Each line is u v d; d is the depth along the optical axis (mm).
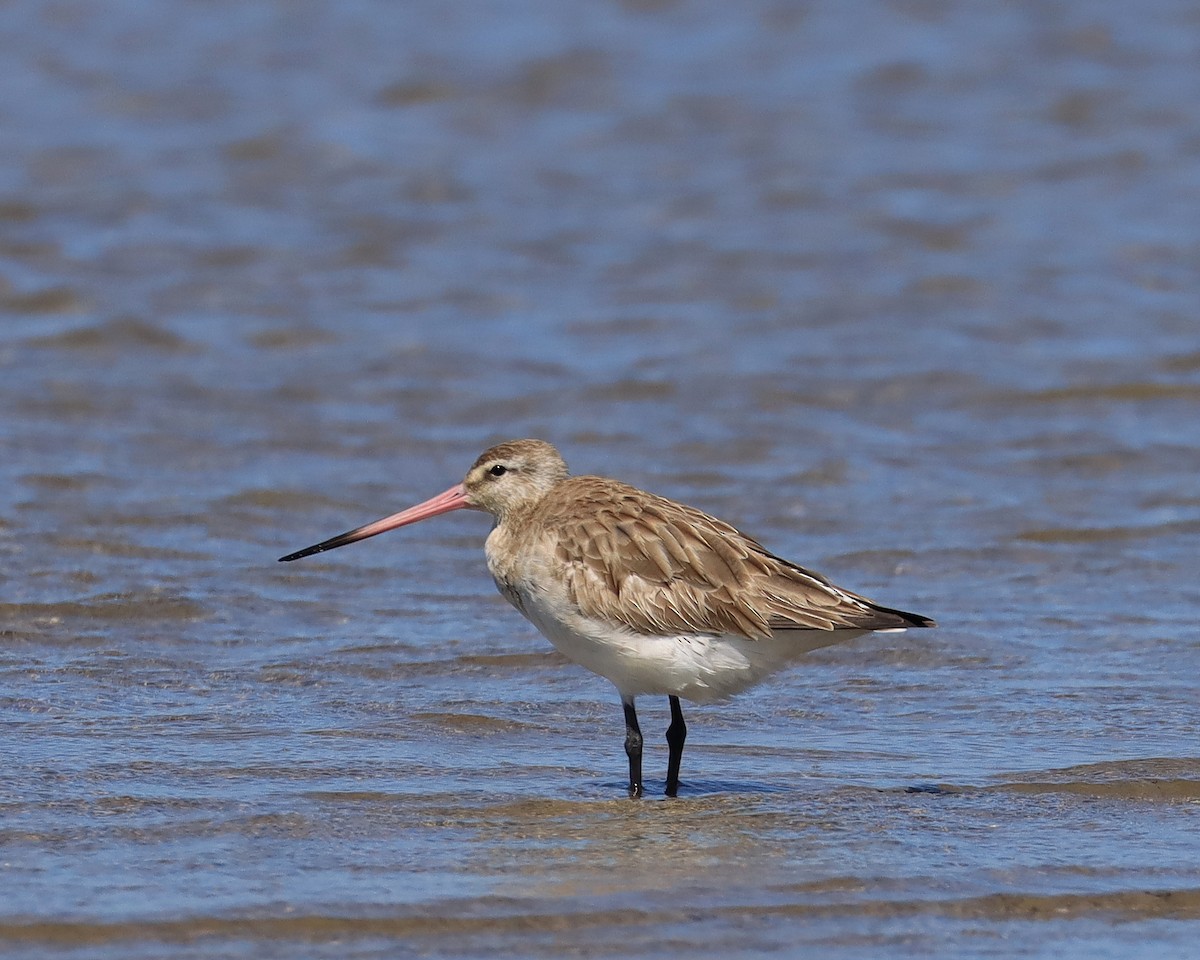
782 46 38094
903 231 28094
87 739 11578
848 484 18422
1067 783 11070
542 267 26281
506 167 31250
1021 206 29391
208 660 13469
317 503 17406
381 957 8391
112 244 26266
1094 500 17953
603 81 35781
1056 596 15297
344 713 12367
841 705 12820
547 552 11141
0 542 15828
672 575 10875
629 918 8891
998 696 12906
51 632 13906
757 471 18766
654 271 26094
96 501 17078
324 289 24875
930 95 35312
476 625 14484
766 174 30984
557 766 11453
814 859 9750
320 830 10047
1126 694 12875
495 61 36562
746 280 25734
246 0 39906
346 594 15141
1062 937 8828
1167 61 36906
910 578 15805
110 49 36281
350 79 35438
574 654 11195
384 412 20297
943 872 9562
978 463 19109
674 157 31922
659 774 11344
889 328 23734
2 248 25797
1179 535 16891
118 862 9430
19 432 18938
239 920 8688
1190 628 14430
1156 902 9234
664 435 19750
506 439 19562
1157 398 21281
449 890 9156
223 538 16375
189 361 21812
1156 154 31891
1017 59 37188
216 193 29172
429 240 27375
